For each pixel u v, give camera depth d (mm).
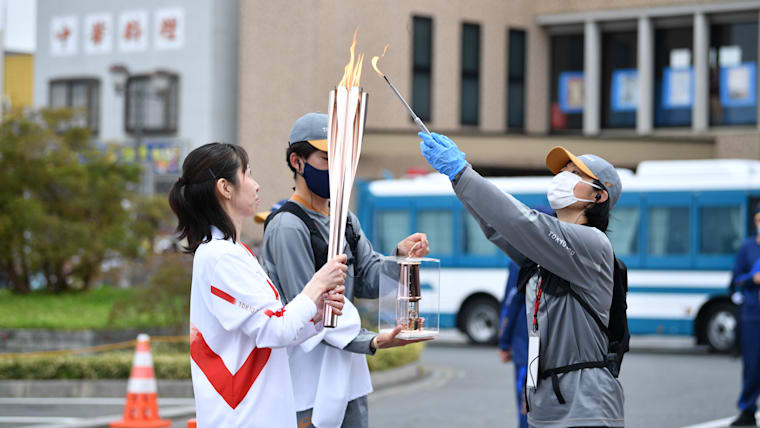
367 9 40750
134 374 15430
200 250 5773
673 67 42688
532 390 6254
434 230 29844
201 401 5703
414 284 6348
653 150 40188
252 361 5691
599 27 43656
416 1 41594
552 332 6156
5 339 24766
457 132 40062
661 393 18453
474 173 5965
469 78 43031
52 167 31047
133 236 30953
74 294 31547
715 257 26312
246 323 5617
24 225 29797
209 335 5719
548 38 44562
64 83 49656
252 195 5977
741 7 40781
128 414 15336
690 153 40531
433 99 41906
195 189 5844
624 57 43594
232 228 5887
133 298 23078
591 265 6051
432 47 42031
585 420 6043
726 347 26078
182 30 46875
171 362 18781
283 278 6773
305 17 41219
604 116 43938
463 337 33469
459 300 29406
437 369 23312
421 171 31281
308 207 7062
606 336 6203
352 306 6754
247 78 42438
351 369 6887
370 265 7250
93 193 31094
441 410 16656
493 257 29094
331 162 6000
